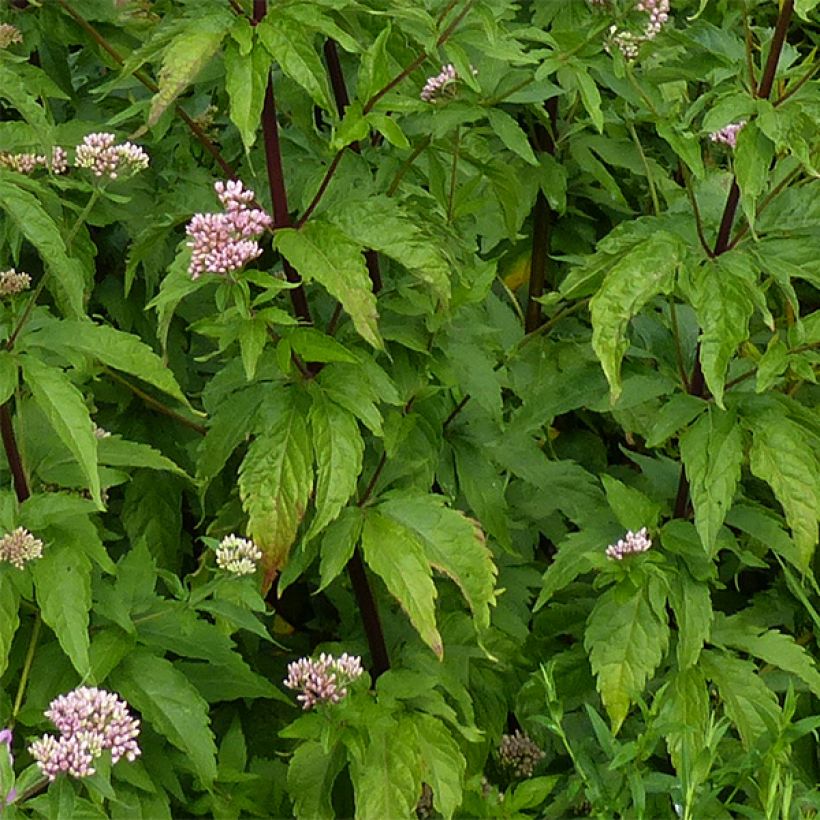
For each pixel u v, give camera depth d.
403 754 3.62
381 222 3.44
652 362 4.52
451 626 4.29
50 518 3.35
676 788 3.66
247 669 3.66
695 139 3.69
